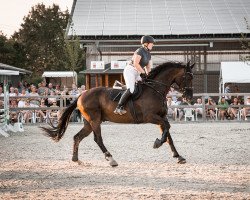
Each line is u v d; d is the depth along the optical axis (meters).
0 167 8.55
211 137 13.56
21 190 6.50
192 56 33.06
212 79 33.06
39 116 20.56
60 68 75.62
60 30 85.75
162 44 32.84
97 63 28.09
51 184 6.91
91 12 36.28
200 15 35.75
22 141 13.22
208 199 5.80
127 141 12.77
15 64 58.03
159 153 10.20
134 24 34.41
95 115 8.76
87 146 11.74
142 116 8.63
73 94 21.44
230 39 32.41
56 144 12.41
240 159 9.14
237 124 18.78
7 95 16.64
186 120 21.05
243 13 35.97
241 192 6.19
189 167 8.25
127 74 8.64
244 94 20.81
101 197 5.97
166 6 37.28
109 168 8.30
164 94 8.73
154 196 5.98
